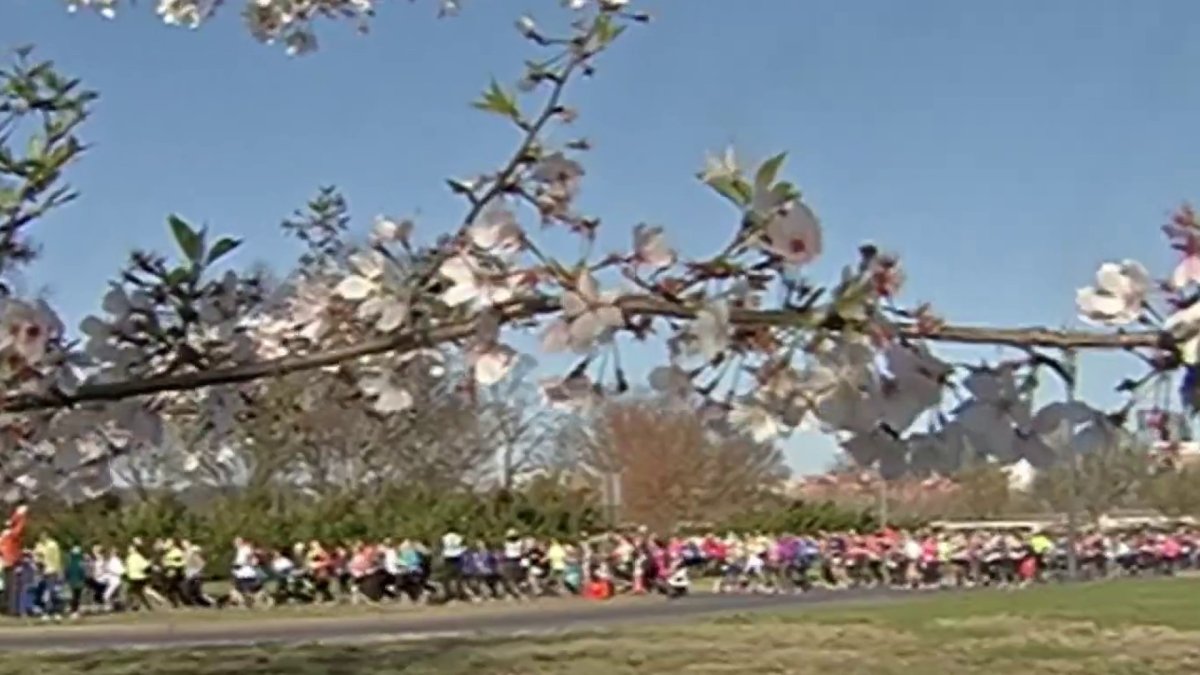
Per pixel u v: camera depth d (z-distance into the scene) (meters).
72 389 3.53
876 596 33.50
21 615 26.09
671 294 2.88
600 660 16.95
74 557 27.16
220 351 3.70
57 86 3.72
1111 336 2.72
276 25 5.12
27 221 3.66
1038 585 37.75
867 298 2.76
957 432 2.81
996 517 46.00
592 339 2.89
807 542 40.66
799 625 22.36
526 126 3.32
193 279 3.67
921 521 45.41
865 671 16.23
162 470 4.74
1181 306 2.71
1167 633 20.81
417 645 18.98
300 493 34.97
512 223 3.16
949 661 17.25
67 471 3.96
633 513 53.81
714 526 49.12
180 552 29.55
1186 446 2.81
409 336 3.25
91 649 18.88
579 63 3.41
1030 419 2.78
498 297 3.11
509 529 37.31
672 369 2.86
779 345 2.80
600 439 37.56
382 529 35.12
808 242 2.78
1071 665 17.00
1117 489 22.12
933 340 2.79
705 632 21.06
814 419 2.82
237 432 4.06
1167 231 2.71
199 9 5.10
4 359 3.45
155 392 3.54
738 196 2.79
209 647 19.06
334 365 3.41
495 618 26.31
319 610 28.95
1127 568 44.06
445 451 37.03
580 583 34.44
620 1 3.45
